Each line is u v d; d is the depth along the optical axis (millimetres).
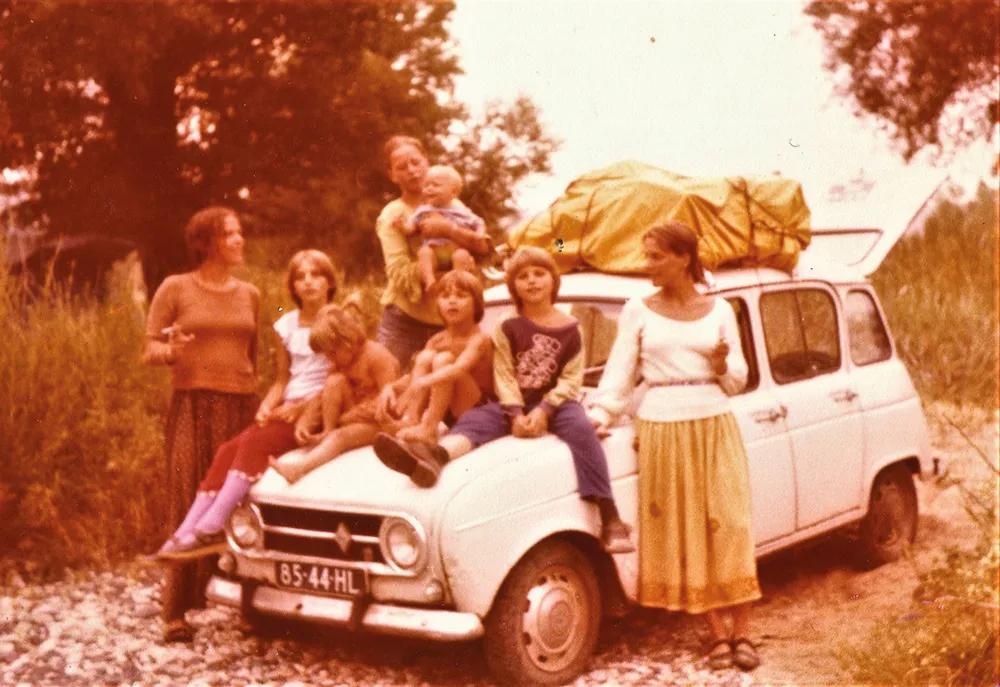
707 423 5980
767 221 6953
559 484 5730
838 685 5598
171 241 16734
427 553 5426
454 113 15711
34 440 7871
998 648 5285
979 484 8875
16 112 15180
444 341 6047
